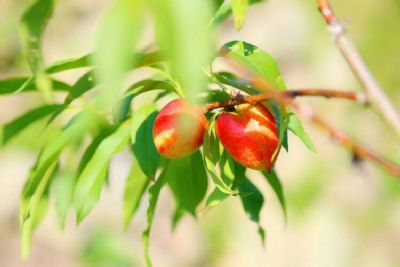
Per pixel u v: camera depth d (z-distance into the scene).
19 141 3.38
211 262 3.34
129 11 1.20
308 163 3.44
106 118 1.60
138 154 1.53
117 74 1.20
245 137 1.47
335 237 3.27
